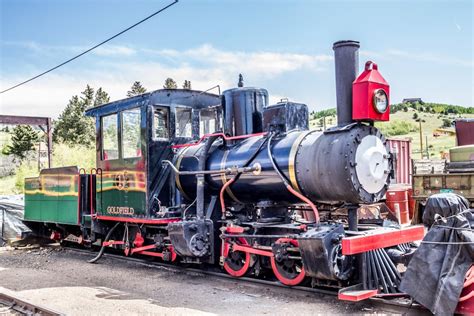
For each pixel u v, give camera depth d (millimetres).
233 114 7973
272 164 6887
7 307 6551
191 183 8398
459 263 5055
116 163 9625
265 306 6246
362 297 5590
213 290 7230
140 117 8945
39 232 13711
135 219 9008
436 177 13719
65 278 8508
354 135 6066
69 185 11383
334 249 5977
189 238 7617
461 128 16234
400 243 6492
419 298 5184
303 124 7547
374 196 6242
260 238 7250
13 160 40062
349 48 6352
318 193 6469
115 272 8883
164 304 6512
